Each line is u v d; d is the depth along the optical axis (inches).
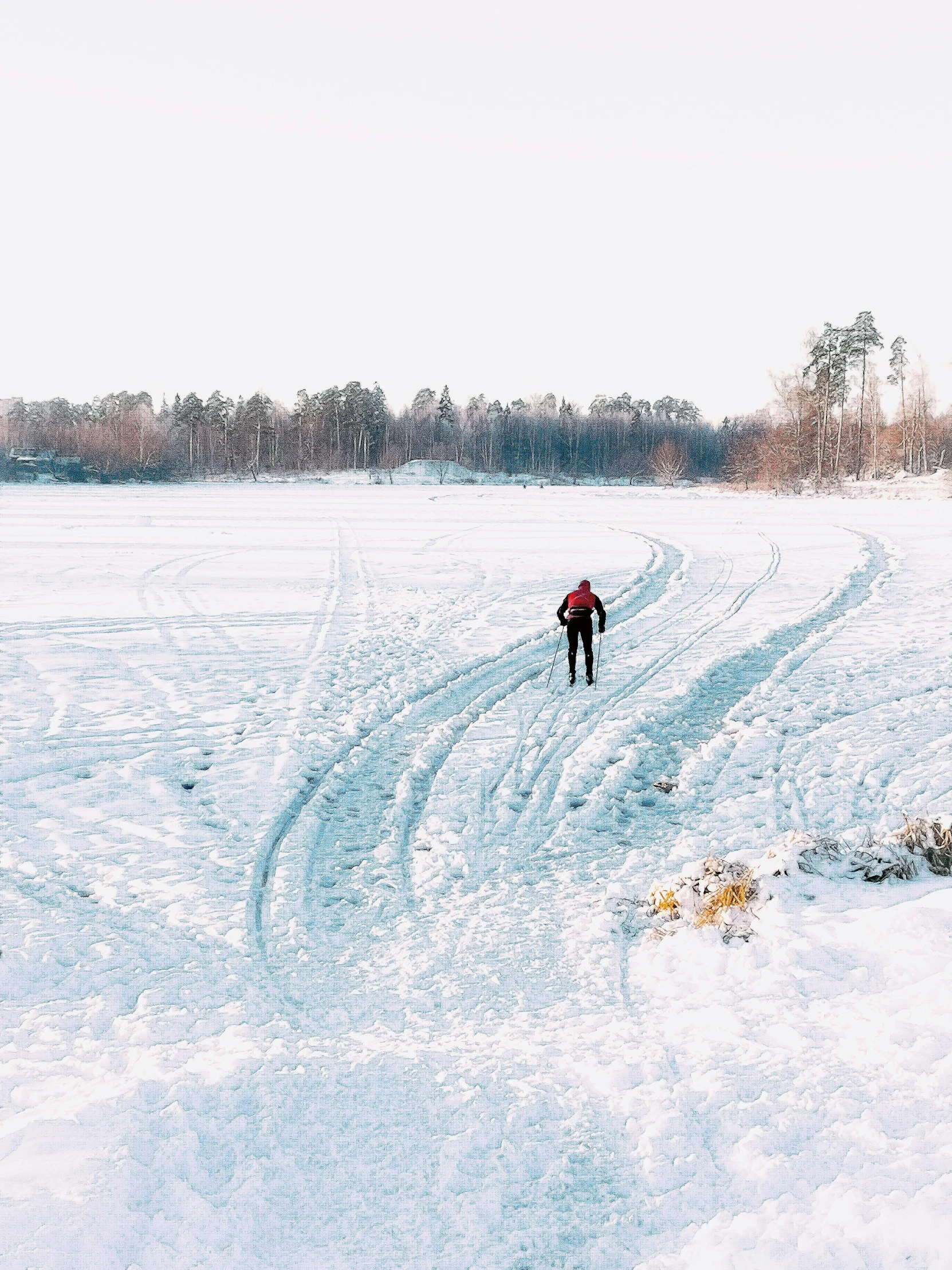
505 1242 132.1
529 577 952.9
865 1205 125.2
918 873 248.7
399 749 426.9
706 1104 157.8
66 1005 214.4
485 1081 173.9
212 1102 166.1
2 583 903.1
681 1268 123.4
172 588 886.4
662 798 365.4
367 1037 195.8
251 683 537.0
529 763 407.2
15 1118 165.6
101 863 302.7
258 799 360.5
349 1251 131.3
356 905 277.4
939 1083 151.3
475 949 241.1
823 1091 155.7
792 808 339.9
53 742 427.2
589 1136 154.6
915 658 570.9
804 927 217.9
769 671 563.5
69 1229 130.0
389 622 723.4
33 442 5187.0
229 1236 133.1
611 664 584.1
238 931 255.3
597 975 220.1
